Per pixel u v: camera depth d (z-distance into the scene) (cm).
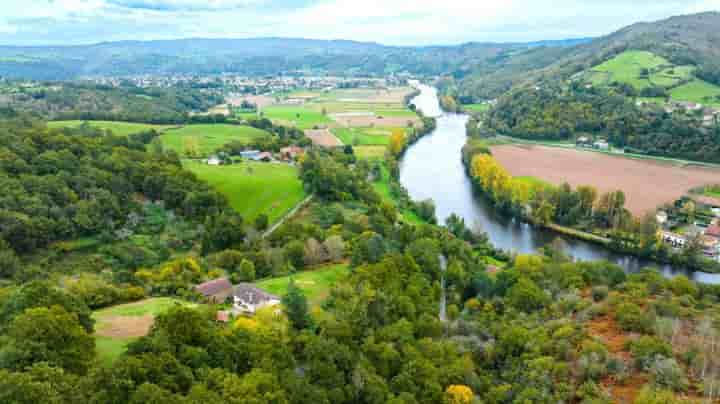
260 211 16088
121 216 14050
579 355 7444
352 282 9800
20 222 11281
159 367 5119
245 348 6147
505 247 15888
